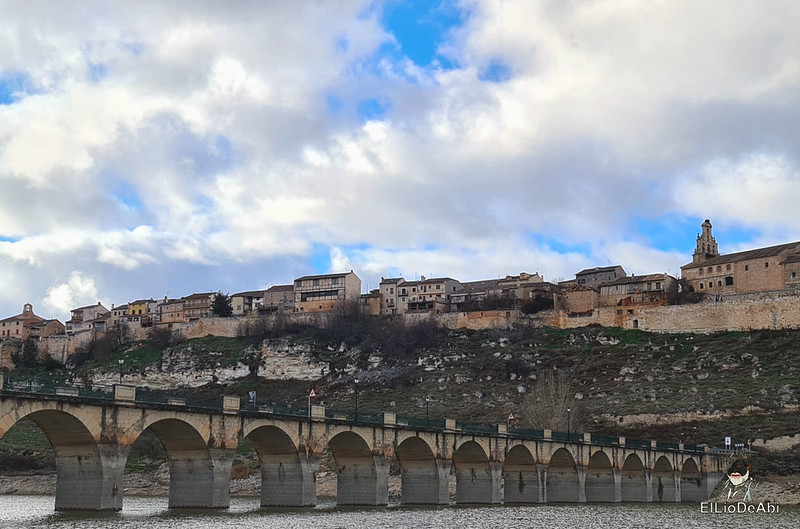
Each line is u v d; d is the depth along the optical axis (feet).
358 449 341.00
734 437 512.22
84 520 241.55
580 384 652.48
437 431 364.38
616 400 599.98
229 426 289.53
